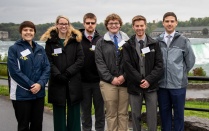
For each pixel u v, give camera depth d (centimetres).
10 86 503
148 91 501
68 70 532
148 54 498
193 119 596
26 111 500
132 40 508
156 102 511
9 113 771
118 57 536
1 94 1026
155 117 512
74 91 543
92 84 596
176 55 496
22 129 502
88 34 591
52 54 538
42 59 512
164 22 504
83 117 610
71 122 557
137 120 518
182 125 513
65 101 541
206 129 545
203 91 1527
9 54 493
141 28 499
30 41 506
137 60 502
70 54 541
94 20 584
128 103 546
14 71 486
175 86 499
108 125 551
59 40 542
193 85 1641
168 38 505
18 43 498
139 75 495
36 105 513
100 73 538
